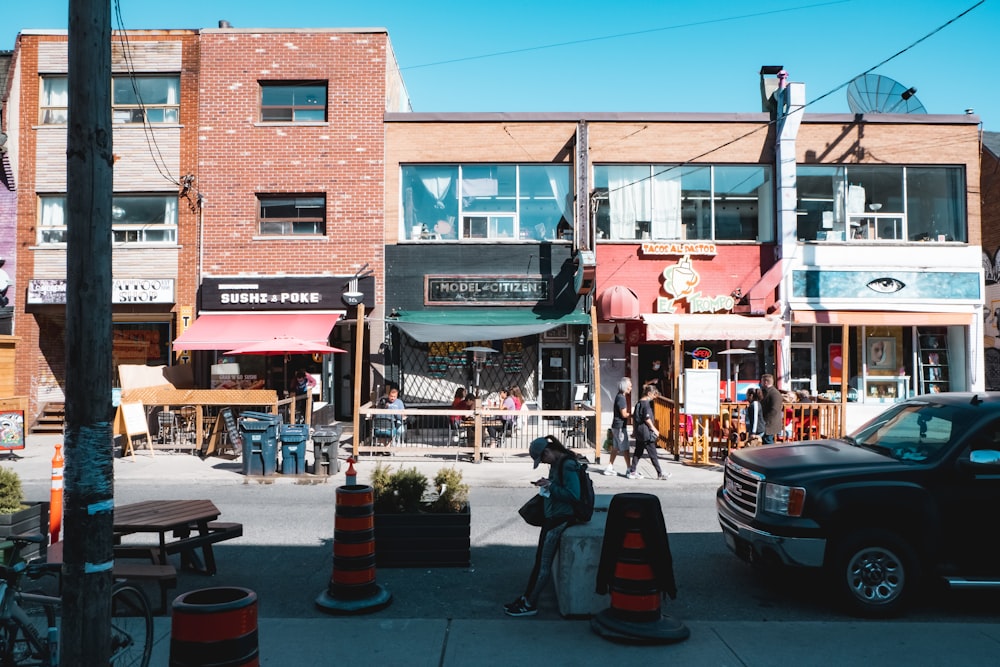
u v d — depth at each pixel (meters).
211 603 3.95
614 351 17.95
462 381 18.09
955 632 5.69
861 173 18.45
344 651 5.21
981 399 6.77
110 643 3.97
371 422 14.57
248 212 18.03
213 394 14.62
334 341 19.19
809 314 17.67
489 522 9.48
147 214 18.45
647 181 18.30
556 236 18.16
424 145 18.08
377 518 7.43
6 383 17.75
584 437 14.69
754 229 18.39
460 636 5.53
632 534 5.60
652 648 5.34
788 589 6.96
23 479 12.64
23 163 18.50
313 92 18.41
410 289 17.92
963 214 18.33
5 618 4.51
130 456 14.53
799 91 17.77
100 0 3.94
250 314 17.78
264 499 10.88
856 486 6.21
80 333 3.84
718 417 14.91
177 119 18.48
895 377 18.48
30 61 18.69
